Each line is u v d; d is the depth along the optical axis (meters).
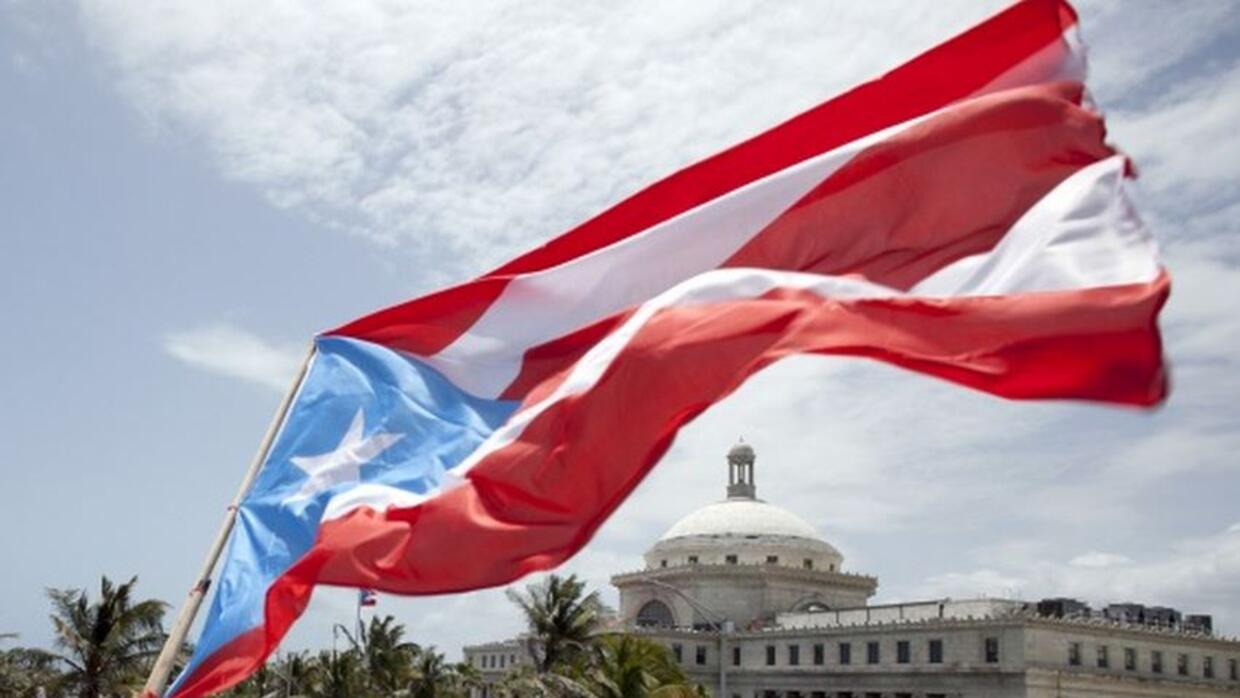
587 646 80.94
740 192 16.58
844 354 13.78
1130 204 13.22
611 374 15.43
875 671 131.75
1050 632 119.38
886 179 15.31
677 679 75.00
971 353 12.92
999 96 15.03
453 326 18.33
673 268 16.88
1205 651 129.75
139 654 67.31
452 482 16.08
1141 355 12.03
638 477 15.09
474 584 15.53
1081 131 14.55
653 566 176.62
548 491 15.47
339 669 99.38
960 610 134.38
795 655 142.88
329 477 17.94
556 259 17.88
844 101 16.38
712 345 14.95
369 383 18.44
